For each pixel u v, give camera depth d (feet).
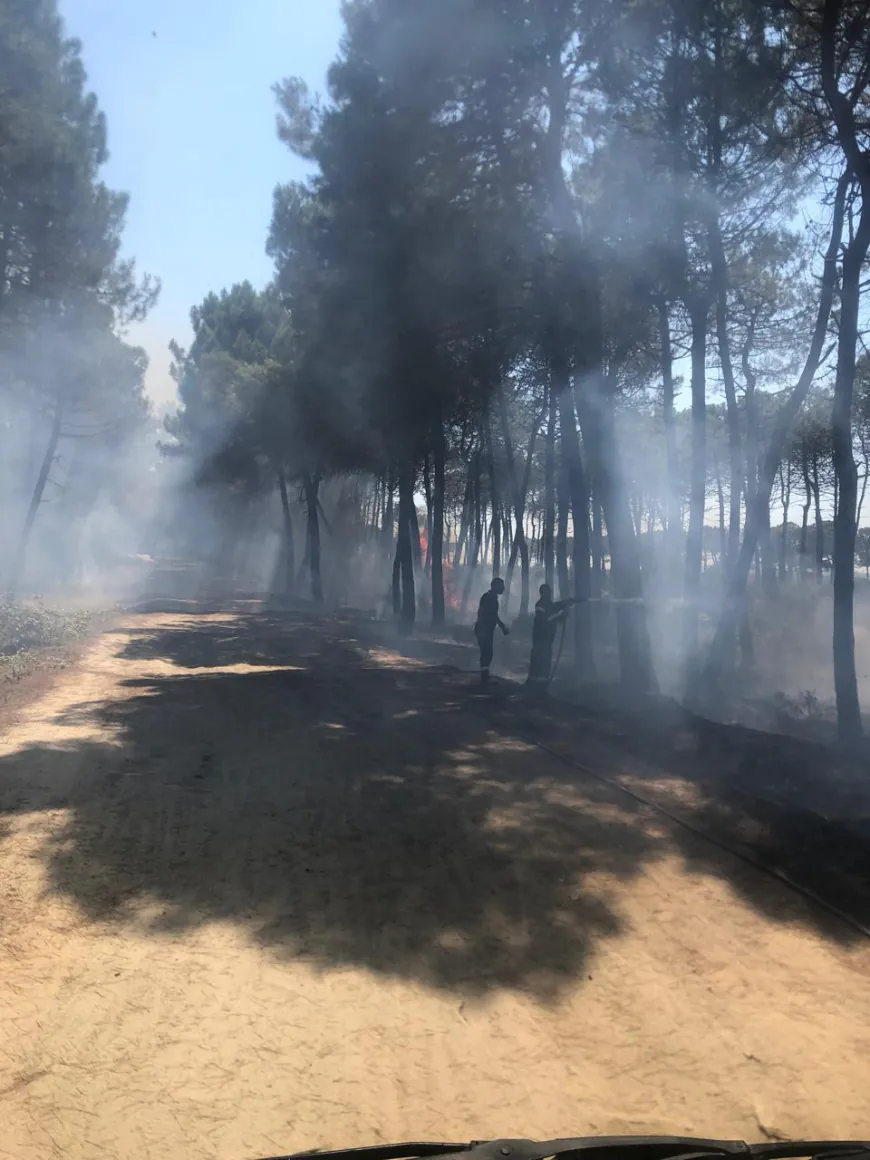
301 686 52.03
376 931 18.17
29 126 66.90
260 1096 12.48
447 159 49.52
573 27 45.55
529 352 53.42
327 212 67.00
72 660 57.31
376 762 32.86
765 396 74.90
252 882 20.57
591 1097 12.77
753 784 30.42
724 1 40.81
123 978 15.67
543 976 16.46
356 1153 10.50
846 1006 15.58
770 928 18.78
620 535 51.49
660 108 46.37
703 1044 14.25
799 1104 12.71
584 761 33.24
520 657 73.87
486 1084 13.01
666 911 19.54
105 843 22.57
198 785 28.73
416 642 81.82
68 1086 12.51
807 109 40.22
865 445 96.99
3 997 14.82
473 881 21.07
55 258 76.28
